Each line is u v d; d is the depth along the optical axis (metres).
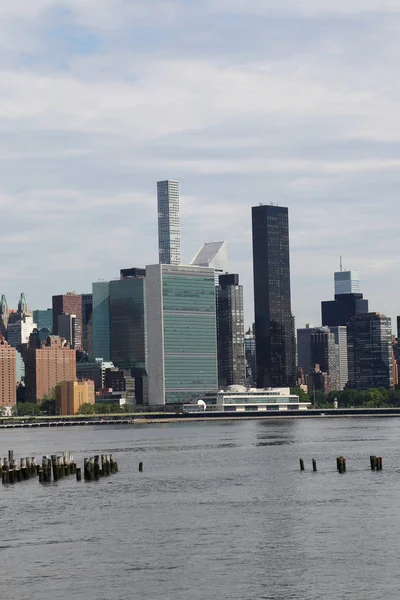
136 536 171.38
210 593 135.25
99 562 152.00
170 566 148.75
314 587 136.75
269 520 184.62
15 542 168.12
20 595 135.75
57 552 159.25
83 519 191.00
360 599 131.38
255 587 137.38
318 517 186.62
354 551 155.62
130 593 135.88
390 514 188.25
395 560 149.38
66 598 134.12
